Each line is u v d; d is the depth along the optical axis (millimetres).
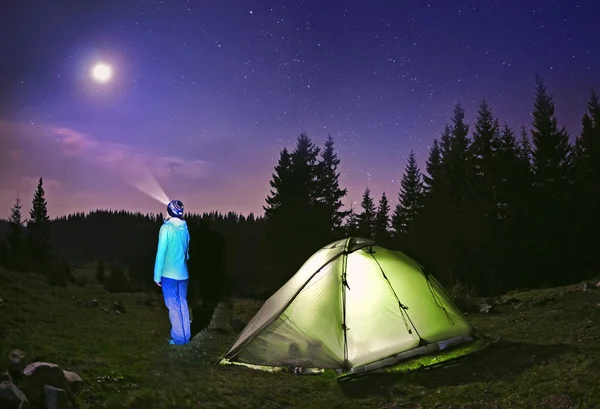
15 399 4754
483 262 41375
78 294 14219
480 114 49438
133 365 6859
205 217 16859
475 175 47656
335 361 7199
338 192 56750
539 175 45594
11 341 7125
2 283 12422
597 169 43188
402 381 6730
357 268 7961
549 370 6496
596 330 8336
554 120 46094
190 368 7117
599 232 40500
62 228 104938
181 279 8633
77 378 5762
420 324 7785
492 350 7777
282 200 50281
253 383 6656
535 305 12117
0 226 61062
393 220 62781
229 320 10898
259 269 46375
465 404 5816
